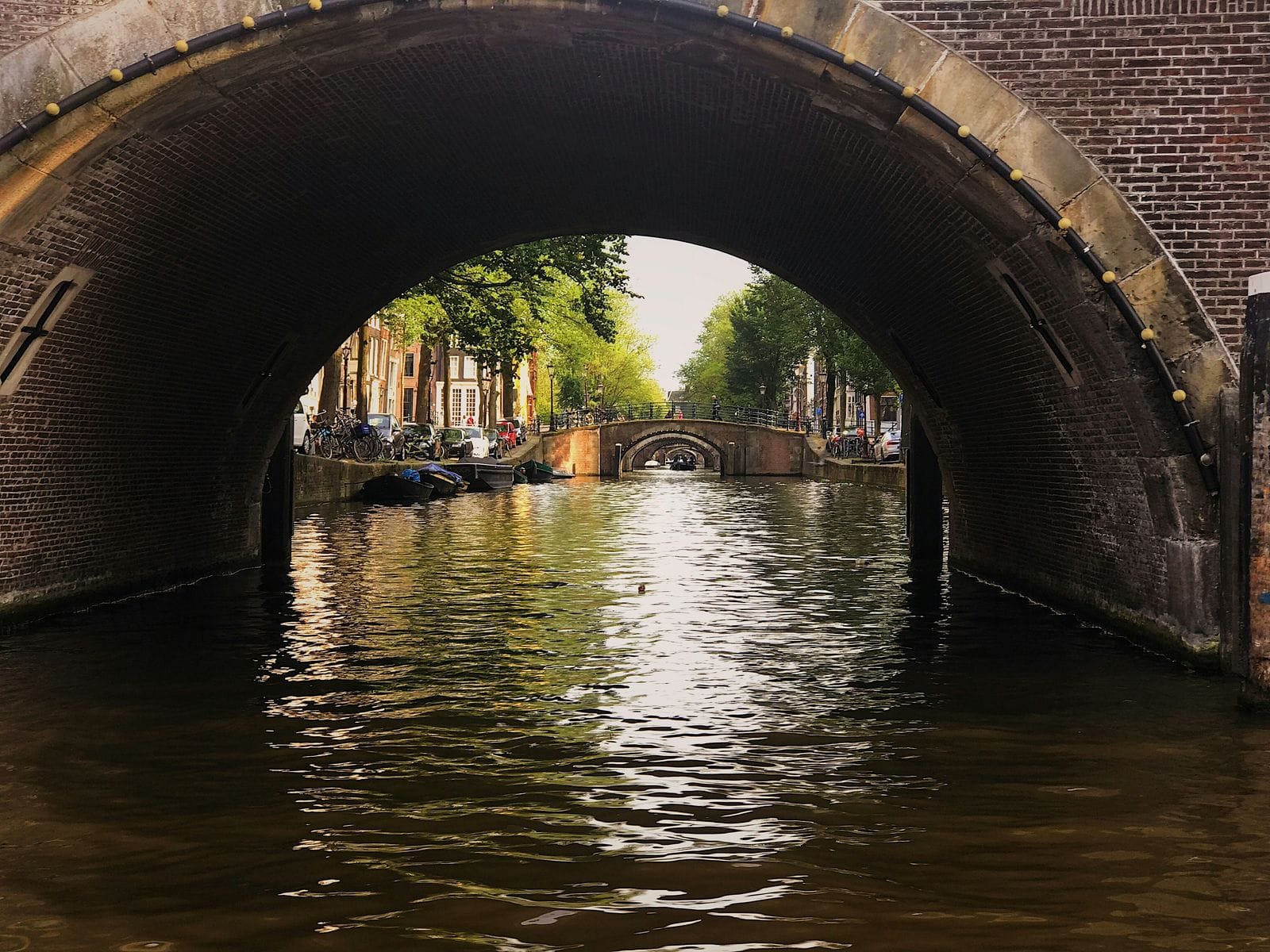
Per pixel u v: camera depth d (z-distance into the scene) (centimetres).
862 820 551
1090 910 449
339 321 1505
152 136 885
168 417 1259
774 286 5634
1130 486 959
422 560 1672
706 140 1109
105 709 755
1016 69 859
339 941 423
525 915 445
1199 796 584
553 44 913
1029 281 925
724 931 430
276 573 1504
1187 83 855
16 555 1034
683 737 696
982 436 1356
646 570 1548
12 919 441
